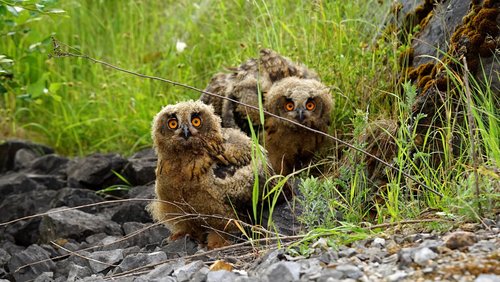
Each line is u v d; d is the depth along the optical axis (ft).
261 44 51.34
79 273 34.30
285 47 51.62
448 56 36.40
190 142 34.83
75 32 64.69
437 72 37.99
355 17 49.88
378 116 41.45
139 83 57.72
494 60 36.63
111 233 40.91
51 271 36.42
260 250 31.83
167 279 29.09
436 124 37.04
